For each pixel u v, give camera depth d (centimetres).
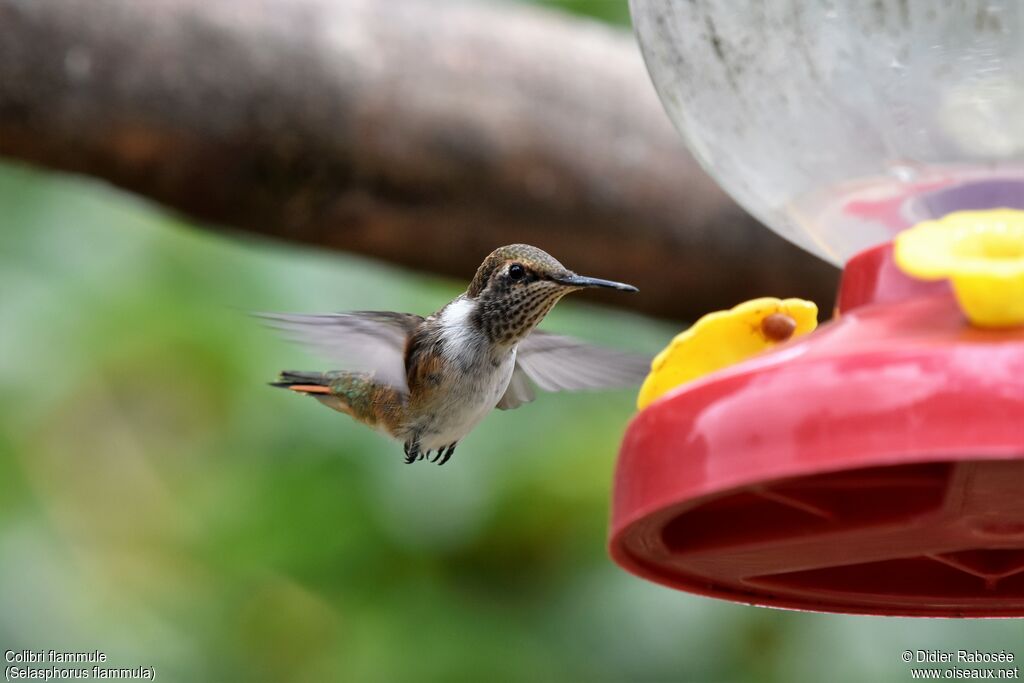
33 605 1055
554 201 970
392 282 1071
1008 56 582
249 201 913
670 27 630
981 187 600
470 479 1061
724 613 1023
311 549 1062
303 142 903
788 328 589
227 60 879
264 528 1066
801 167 634
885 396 471
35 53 841
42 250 1057
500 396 787
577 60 980
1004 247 507
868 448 469
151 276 1070
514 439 1072
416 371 785
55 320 1056
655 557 585
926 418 464
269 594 1065
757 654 1017
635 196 983
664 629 1023
